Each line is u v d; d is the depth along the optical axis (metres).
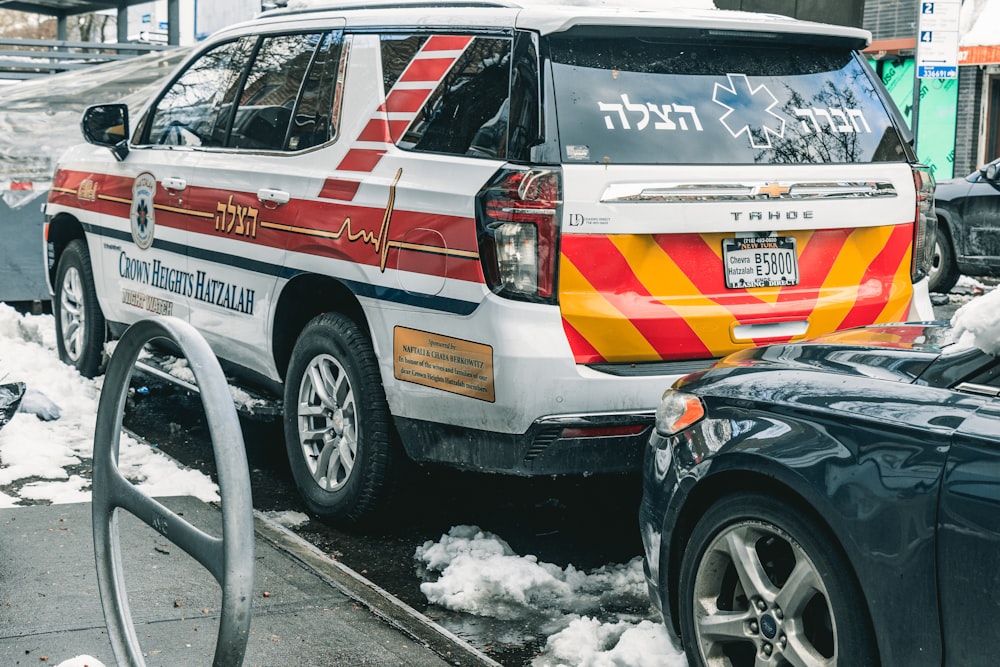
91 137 6.38
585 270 4.02
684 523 3.42
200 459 5.77
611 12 4.18
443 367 4.30
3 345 7.37
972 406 2.76
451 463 4.38
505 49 4.27
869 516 2.81
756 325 4.28
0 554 4.21
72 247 7.02
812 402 3.07
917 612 2.73
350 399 4.75
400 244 4.45
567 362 4.00
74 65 15.61
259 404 5.47
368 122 4.79
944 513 2.67
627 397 4.06
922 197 4.73
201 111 5.93
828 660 2.96
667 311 4.12
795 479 2.97
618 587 4.35
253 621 3.81
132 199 6.30
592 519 5.08
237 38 5.84
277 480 5.57
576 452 4.09
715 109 4.32
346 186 4.76
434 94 4.54
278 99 5.37
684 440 3.40
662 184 4.09
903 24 18.12
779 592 3.07
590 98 4.14
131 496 3.06
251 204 5.28
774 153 4.36
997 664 2.59
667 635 3.79
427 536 4.84
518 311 4.03
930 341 3.28
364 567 4.51
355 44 4.99
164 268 6.02
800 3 19.34
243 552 2.61
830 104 4.59
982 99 18.34
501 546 4.63
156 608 3.80
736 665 3.31
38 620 3.68
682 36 4.35
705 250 4.21
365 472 4.66
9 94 9.65
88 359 6.90
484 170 4.16
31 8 17.56
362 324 4.88
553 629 3.99
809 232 4.42
